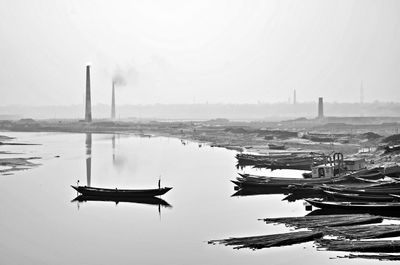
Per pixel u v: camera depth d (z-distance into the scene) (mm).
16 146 181375
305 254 45688
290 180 76625
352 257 44312
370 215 55656
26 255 49062
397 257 43906
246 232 54406
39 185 88312
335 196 63562
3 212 66750
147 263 46094
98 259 47656
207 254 47594
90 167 115312
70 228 58594
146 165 119312
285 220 56000
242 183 78062
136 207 69625
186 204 70812
